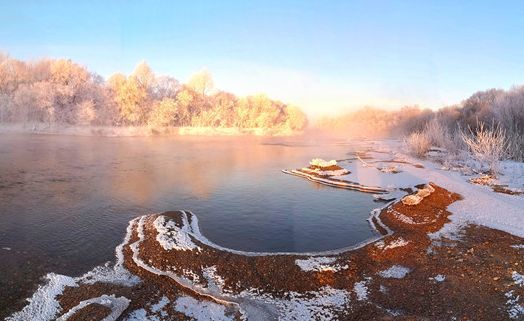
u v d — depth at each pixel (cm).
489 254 1294
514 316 930
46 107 6888
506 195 2192
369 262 1302
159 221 1616
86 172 3020
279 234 1647
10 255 1321
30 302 1011
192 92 9300
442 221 1695
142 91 8019
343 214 1972
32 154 3938
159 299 1046
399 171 3203
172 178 2880
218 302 1048
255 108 10106
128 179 2781
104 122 7656
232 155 4638
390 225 1734
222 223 1780
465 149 4044
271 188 2606
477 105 6806
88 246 1418
